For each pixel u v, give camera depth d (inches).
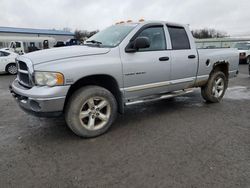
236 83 338.0
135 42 146.9
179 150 125.6
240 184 96.0
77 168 109.0
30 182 98.8
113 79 145.6
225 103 222.7
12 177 102.2
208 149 126.5
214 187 94.3
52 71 123.3
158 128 158.1
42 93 122.6
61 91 125.2
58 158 118.3
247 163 111.9
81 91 135.9
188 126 161.5
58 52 138.5
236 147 128.8
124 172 105.3
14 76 477.4
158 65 164.4
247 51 684.7
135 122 170.6
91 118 141.5
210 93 215.2
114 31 168.1
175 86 182.2
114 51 145.6
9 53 503.2
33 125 166.1
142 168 108.3
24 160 116.6
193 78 193.3
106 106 146.9
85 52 137.9
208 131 152.2
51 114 129.0
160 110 200.7
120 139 140.6
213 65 207.3
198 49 195.0
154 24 168.4
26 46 975.6
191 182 97.5
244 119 175.3
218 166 109.3
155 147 129.3
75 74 128.2
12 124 168.4
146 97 169.2
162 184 96.4
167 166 109.7
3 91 296.5
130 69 150.5
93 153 123.3
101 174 104.1
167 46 172.9
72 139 141.3
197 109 203.0
